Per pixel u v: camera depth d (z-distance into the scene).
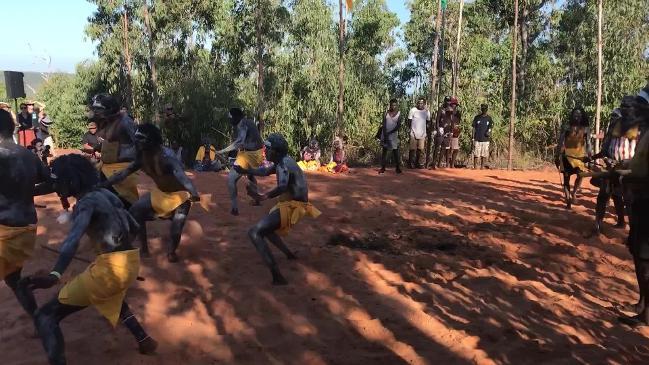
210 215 8.94
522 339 4.54
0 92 36.66
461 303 5.35
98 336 4.49
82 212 3.71
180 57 28.88
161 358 4.16
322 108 23.84
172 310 5.09
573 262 6.79
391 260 6.67
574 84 23.11
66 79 34.47
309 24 24.78
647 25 21.05
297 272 6.16
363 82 25.03
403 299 5.42
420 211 9.66
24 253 4.32
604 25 21.08
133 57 28.38
